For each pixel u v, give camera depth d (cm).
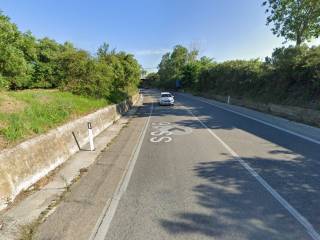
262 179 577
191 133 1177
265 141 967
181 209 450
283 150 827
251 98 2509
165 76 9325
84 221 420
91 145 912
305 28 2048
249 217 416
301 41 2125
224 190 523
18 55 1244
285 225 390
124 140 1080
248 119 1611
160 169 671
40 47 1956
